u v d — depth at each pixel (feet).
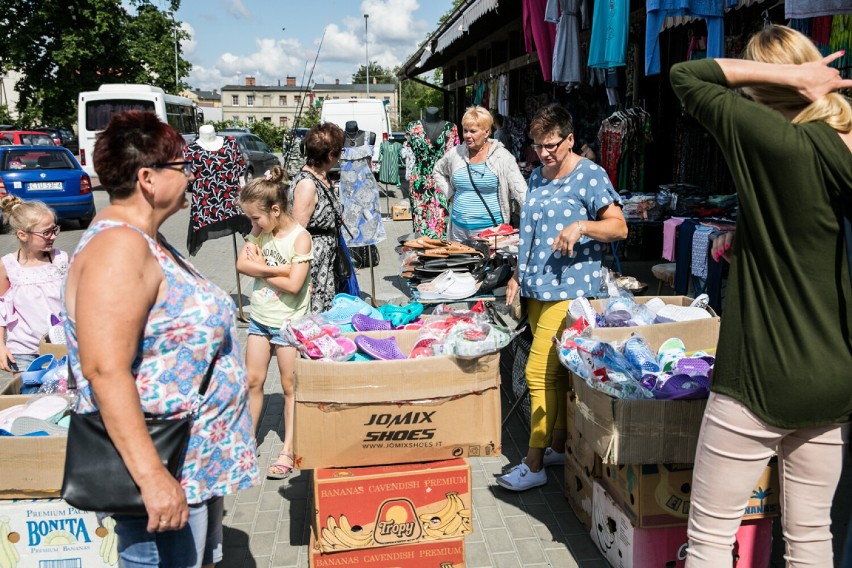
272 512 11.98
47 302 12.69
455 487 9.24
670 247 20.97
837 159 6.23
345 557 9.25
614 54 18.84
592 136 33.96
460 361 9.14
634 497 9.22
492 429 9.39
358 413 9.09
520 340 14.97
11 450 8.68
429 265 15.24
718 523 7.39
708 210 22.57
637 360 9.56
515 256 14.98
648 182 29.40
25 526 9.00
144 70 131.95
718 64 6.91
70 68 121.49
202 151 22.85
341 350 9.62
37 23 120.57
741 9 20.22
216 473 6.75
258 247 12.91
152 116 6.50
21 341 12.69
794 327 6.61
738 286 6.98
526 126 40.14
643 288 16.15
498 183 17.53
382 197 60.13
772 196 6.51
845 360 6.59
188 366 6.41
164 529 6.05
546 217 11.25
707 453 7.33
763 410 6.81
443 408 9.21
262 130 186.50
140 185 6.31
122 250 5.90
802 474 7.29
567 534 11.00
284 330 10.25
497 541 10.85
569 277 11.25
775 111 6.55
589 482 10.82
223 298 6.79
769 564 9.89
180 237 43.34
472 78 57.77
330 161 15.43
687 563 7.66
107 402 5.78
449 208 19.02
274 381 18.30
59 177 45.34
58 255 12.98
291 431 13.21
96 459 6.01
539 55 25.30
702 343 10.84
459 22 30.89
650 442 8.77
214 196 23.12
